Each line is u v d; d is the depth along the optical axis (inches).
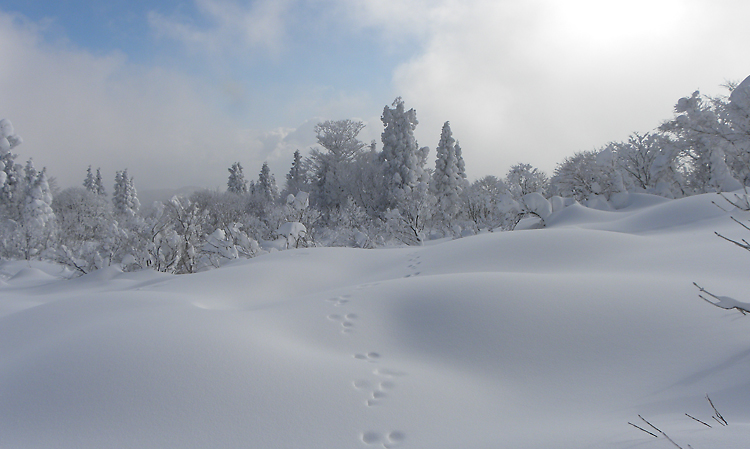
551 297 162.7
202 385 107.9
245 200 1507.1
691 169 702.5
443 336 149.3
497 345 138.9
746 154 532.7
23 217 1094.4
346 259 382.3
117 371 113.3
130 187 2016.5
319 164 1432.1
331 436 90.9
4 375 118.0
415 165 1273.4
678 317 136.6
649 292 157.6
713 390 95.7
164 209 514.0
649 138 772.0
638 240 302.8
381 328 160.1
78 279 422.9
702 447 58.0
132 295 208.4
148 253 464.8
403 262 351.3
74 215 1348.4
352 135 1417.3
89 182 2268.7
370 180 1317.7
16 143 1167.6
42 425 96.0
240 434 91.4
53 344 134.2
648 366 116.0
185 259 497.7
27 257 901.8
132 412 98.6
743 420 77.2
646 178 774.5
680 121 629.6
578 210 598.5
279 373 115.3
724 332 122.6
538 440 76.4
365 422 96.0
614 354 124.8
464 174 1422.2
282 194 1534.2
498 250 316.2
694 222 385.4
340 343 147.4
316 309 179.8
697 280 170.4
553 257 286.4
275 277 307.0
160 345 126.6
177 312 164.4
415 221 795.4
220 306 224.7
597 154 757.9
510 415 100.7
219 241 500.1
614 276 186.7
